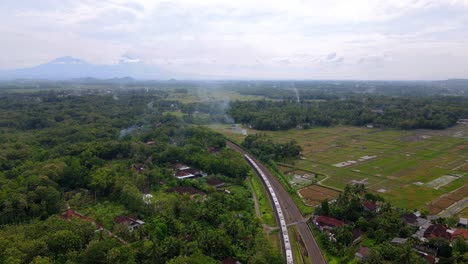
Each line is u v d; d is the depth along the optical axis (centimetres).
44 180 12288
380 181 15225
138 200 11538
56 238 8444
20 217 10556
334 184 14862
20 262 7481
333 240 9731
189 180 14288
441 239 8988
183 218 10606
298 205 12550
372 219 10556
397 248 8656
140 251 8381
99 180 12769
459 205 12512
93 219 10981
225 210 11244
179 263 7575
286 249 9338
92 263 7994
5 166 15062
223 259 8688
